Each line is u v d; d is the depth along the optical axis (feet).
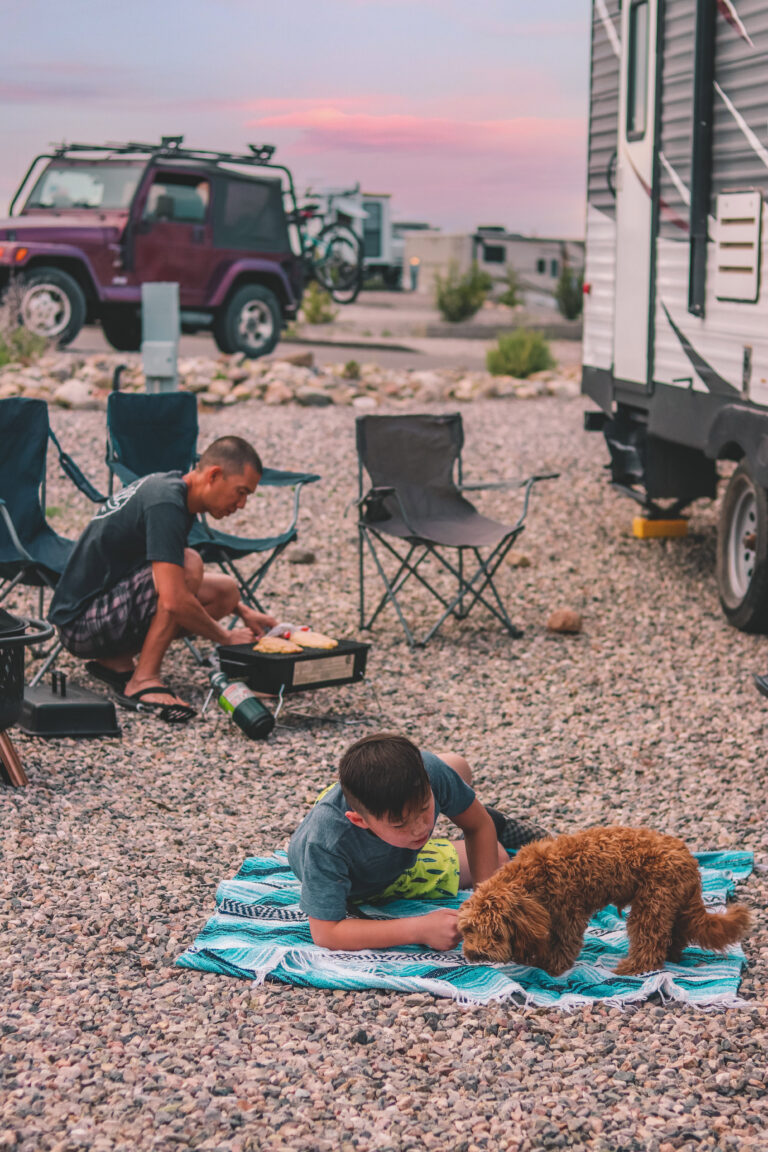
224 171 44.73
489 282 87.71
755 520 18.76
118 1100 7.65
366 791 8.38
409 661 17.54
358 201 98.68
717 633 19.01
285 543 17.52
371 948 9.30
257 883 10.62
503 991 8.86
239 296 45.73
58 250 42.52
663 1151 7.20
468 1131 7.41
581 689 16.58
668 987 8.92
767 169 17.06
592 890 8.88
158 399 18.34
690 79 19.36
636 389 22.43
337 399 37.47
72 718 14.16
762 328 17.24
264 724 14.21
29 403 17.25
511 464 30.35
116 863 11.18
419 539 17.61
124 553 15.02
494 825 10.20
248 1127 7.39
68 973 9.29
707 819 12.53
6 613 13.01
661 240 20.99
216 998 8.98
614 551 23.66
